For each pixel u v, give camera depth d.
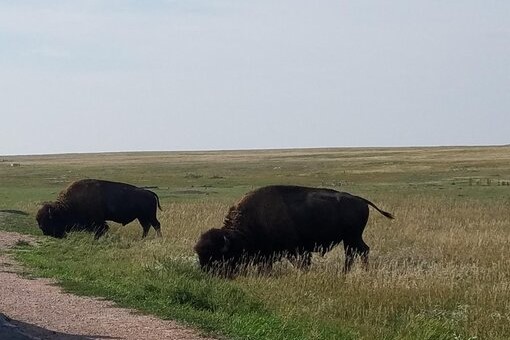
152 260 16.55
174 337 9.73
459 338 10.52
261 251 16.50
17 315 10.98
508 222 26.14
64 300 12.38
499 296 12.77
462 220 26.94
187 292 12.35
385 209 31.05
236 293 12.49
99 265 16.47
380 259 16.97
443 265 16.41
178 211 29.06
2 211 29.20
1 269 16.03
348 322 11.28
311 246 16.95
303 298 12.68
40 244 21.42
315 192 17.05
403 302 12.50
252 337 9.86
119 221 23.64
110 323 10.58
